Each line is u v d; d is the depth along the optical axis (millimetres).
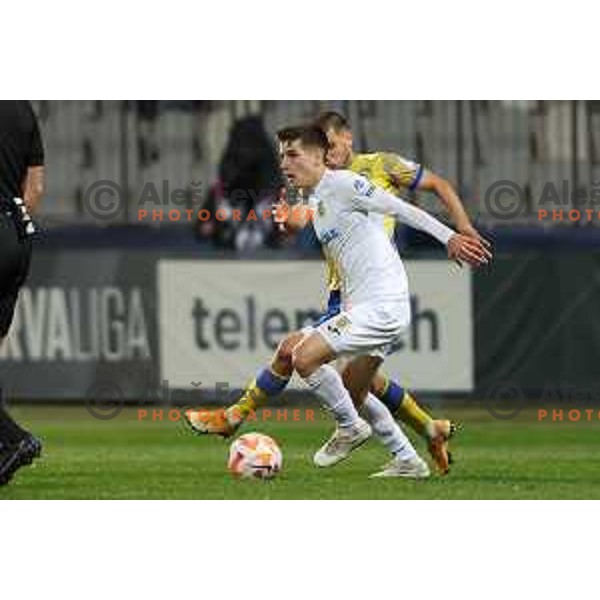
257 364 60281
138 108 63438
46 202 63250
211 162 63125
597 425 57875
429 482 39000
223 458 46219
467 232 39438
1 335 37625
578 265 59281
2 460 37156
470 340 59375
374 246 36969
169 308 60750
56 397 61625
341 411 37938
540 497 36656
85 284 61375
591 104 61938
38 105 63469
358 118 62156
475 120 62062
